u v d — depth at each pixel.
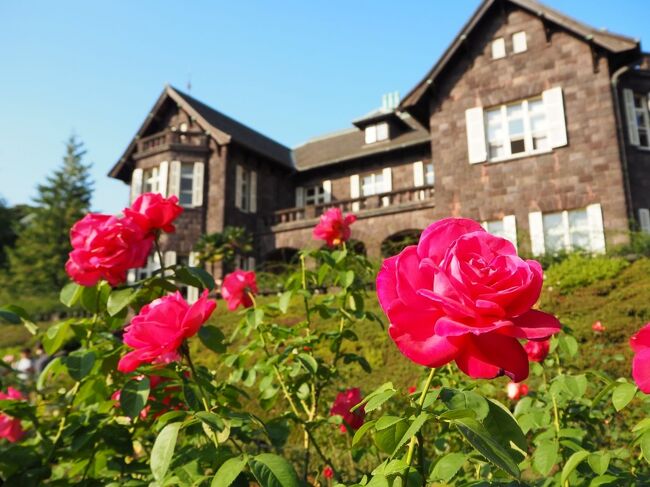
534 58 13.44
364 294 2.49
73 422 1.74
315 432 3.24
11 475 1.57
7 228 38.25
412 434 0.87
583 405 2.15
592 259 9.02
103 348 1.81
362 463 2.83
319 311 2.40
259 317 2.19
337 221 2.72
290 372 2.22
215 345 1.69
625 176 12.06
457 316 0.81
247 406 5.39
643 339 1.04
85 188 39.16
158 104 19.59
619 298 7.31
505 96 13.66
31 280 32.62
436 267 0.85
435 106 14.54
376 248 15.74
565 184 12.42
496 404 1.01
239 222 18.22
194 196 17.78
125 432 1.76
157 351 1.26
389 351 6.98
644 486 1.35
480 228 0.96
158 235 1.84
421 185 17.28
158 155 18.56
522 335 0.78
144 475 1.73
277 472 1.00
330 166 20.58
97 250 1.63
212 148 18.36
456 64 14.50
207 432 1.37
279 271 16.98
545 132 13.23
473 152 13.66
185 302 1.34
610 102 12.28
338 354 2.37
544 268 9.73
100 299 1.83
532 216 12.61
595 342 6.18
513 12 13.97
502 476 1.42
